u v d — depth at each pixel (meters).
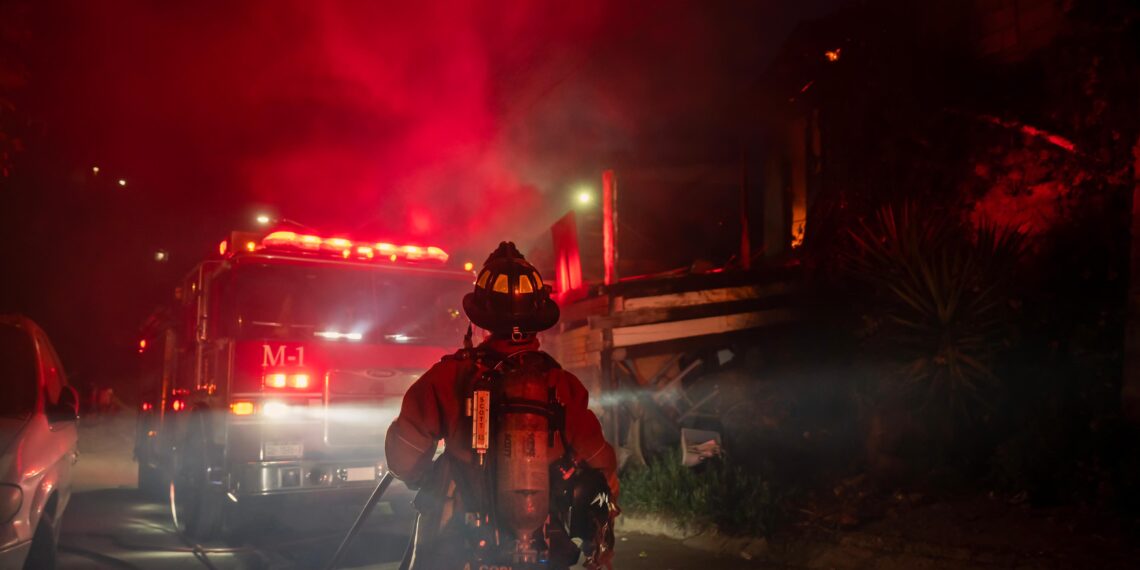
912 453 7.95
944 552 6.11
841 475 8.52
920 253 8.48
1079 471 6.81
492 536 2.88
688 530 8.21
